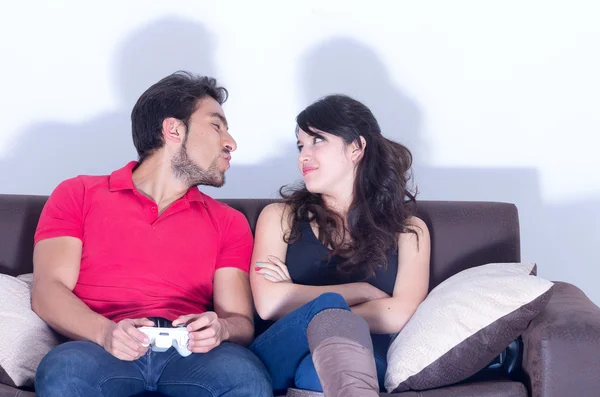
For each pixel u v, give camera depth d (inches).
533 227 107.8
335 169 86.0
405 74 106.3
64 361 64.7
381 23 105.8
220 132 84.4
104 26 104.0
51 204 80.1
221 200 91.0
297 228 85.7
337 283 84.7
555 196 107.5
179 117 82.2
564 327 70.3
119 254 77.9
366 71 106.2
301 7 105.3
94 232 78.5
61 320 72.4
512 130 106.9
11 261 84.7
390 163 87.4
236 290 82.0
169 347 70.0
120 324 67.0
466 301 73.5
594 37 105.9
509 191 107.3
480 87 106.4
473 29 106.0
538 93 106.6
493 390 71.2
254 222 89.7
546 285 72.4
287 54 105.6
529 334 72.8
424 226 87.0
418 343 72.1
